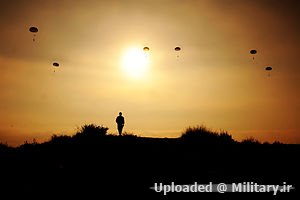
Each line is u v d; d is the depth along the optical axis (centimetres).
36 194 1770
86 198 1706
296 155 2594
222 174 2141
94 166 2333
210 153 2642
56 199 1691
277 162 2411
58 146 2894
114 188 1878
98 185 1933
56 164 2388
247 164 2358
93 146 2862
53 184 1956
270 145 2953
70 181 2016
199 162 2405
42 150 2794
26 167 2330
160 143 2962
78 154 2636
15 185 1927
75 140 3098
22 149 2873
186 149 2761
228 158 2505
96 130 3438
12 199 1686
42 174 2169
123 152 2678
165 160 2472
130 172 2200
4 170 2248
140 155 2597
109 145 2889
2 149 2886
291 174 2142
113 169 2266
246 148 2809
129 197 1723
